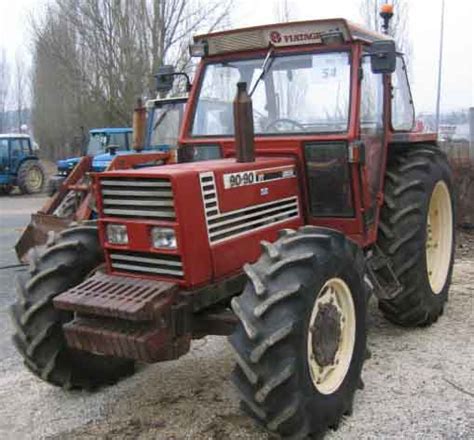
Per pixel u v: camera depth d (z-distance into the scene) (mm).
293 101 4559
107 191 3744
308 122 4504
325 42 4422
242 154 4008
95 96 22969
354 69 4391
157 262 3650
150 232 3609
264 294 3326
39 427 3816
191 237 3557
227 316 3783
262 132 4648
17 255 8086
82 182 7949
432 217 5680
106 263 3893
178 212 3492
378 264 4961
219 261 3730
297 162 4445
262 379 3248
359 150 4312
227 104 4754
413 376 4387
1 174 20500
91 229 4195
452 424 3721
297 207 4449
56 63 25766
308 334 3422
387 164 5285
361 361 3910
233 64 4785
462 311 5848
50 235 4348
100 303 3506
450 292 6469
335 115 4418
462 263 7797
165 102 10102
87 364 4172
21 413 4008
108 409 4031
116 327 3562
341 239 3756
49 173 31047
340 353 3795
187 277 3553
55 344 3982
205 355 4879
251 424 3770
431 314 5316
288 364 3254
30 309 3924
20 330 3982
